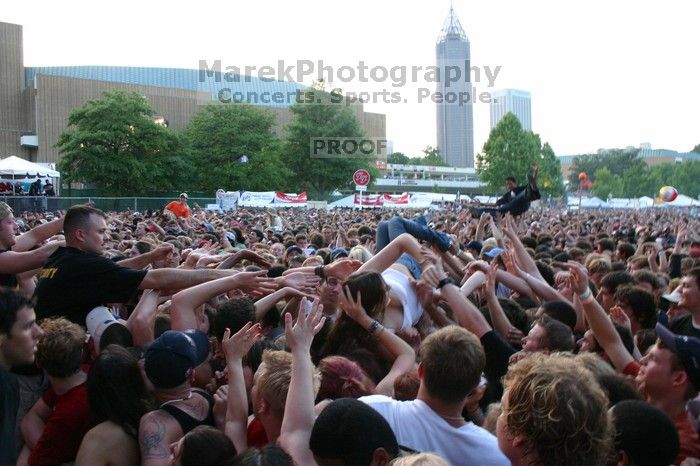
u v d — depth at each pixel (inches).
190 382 144.2
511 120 3644.2
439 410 130.6
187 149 2506.2
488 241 392.8
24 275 234.4
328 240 675.4
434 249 254.7
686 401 139.9
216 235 556.1
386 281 194.2
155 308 180.7
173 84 4507.9
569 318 210.2
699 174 5521.7
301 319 136.1
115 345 146.6
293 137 2674.7
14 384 125.2
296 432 125.4
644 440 111.0
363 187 1408.7
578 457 93.0
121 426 137.6
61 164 2329.0
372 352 169.9
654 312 217.3
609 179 5615.2
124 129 2321.6
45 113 2974.9
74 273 176.6
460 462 127.0
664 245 570.9
